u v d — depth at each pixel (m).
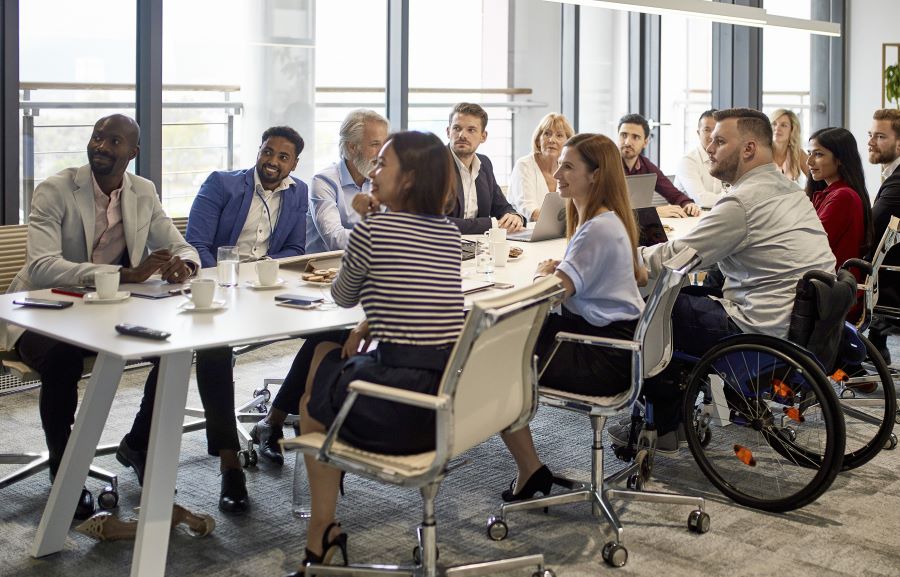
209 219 3.69
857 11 8.41
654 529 2.83
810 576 2.54
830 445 2.83
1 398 4.08
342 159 3.98
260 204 3.77
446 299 2.31
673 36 7.16
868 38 8.38
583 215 2.86
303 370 3.30
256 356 4.86
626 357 2.71
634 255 2.86
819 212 4.16
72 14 4.40
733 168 3.28
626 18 6.84
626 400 2.62
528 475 2.94
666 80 7.15
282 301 2.72
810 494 2.87
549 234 4.07
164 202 4.87
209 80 4.95
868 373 4.11
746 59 7.51
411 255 2.29
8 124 4.14
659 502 2.84
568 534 2.79
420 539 2.38
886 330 4.23
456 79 6.15
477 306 1.98
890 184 4.40
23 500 3.01
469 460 3.36
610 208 2.82
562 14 6.57
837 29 6.30
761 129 3.24
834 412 2.82
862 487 3.18
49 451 2.96
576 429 3.78
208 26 4.91
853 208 4.07
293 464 3.36
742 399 3.23
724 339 3.02
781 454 3.19
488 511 2.97
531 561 2.43
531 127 6.58
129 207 3.30
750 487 3.17
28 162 4.36
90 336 2.31
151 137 4.64
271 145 3.71
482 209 4.64
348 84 5.54
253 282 3.06
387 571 2.34
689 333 3.22
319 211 3.88
